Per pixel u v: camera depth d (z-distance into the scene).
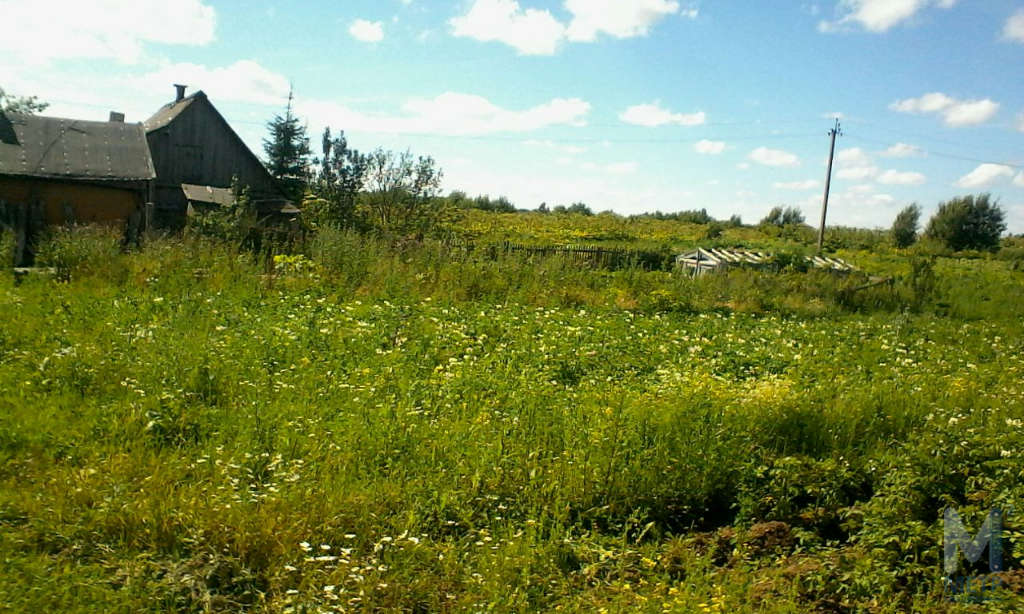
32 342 8.07
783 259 25.73
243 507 4.84
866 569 4.88
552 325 11.92
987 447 6.21
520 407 7.05
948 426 6.86
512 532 5.17
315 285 13.28
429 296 14.20
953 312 21.36
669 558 5.16
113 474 5.17
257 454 5.73
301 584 4.32
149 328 8.77
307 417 6.55
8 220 17.50
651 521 5.70
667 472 6.06
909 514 5.54
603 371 9.28
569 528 5.41
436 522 5.30
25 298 10.30
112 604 3.93
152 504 4.77
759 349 11.77
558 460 6.02
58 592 3.92
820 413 7.41
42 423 5.86
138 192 21.53
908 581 4.92
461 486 5.64
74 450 5.55
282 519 4.82
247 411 6.50
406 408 6.76
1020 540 5.08
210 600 4.13
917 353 13.18
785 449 6.80
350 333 9.69
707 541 5.54
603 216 60.31
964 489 5.78
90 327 8.88
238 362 7.79
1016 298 24.36
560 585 4.70
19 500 4.76
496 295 15.27
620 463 5.99
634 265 20.14
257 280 12.86
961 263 44.19
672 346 11.51
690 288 18.08
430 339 9.95
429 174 27.45
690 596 4.48
